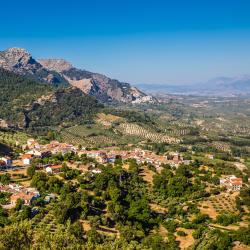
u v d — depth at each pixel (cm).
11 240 16225
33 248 16350
